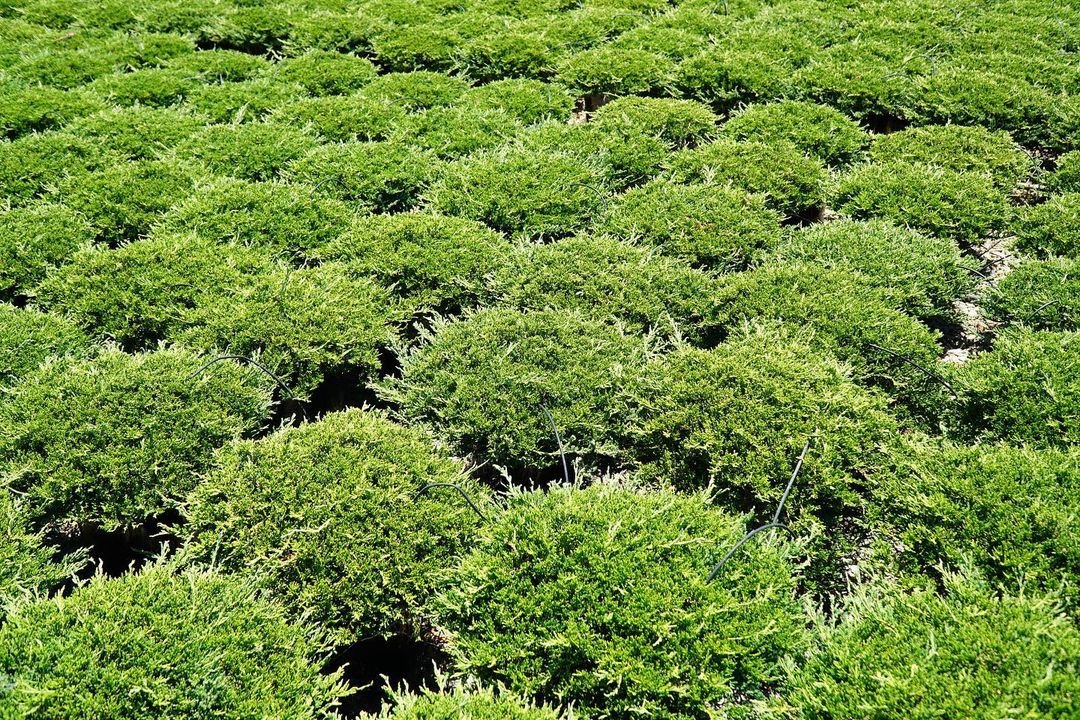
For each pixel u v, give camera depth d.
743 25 14.49
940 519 4.25
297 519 4.41
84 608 3.66
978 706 3.01
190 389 5.44
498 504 4.68
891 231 7.75
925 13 15.04
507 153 9.46
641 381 5.51
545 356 5.83
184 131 10.32
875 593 3.96
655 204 8.40
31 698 3.15
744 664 3.59
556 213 8.50
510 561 3.98
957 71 11.78
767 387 5.06
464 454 5.48
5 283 7.32
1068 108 10.73
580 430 5.44
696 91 11.83
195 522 4.54
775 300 6.48
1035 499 4.11
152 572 3.95
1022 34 13.84
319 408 6.75
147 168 9.01
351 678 4.51
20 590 4.10
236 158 9.56
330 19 14.46
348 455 4.77
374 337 6.55
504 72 13.08
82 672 3.31
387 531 4.42
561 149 9.83
